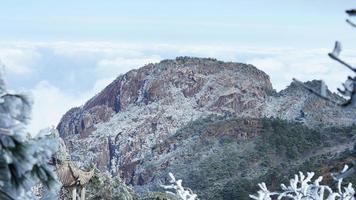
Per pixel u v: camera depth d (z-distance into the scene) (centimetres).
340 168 5856
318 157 9175
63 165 2198
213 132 14850
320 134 12812
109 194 3238
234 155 12925
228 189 9769
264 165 11725
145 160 16000
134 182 15612
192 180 12444
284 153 12194
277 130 13225
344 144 11756
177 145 15538
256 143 12925
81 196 2328
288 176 8288
